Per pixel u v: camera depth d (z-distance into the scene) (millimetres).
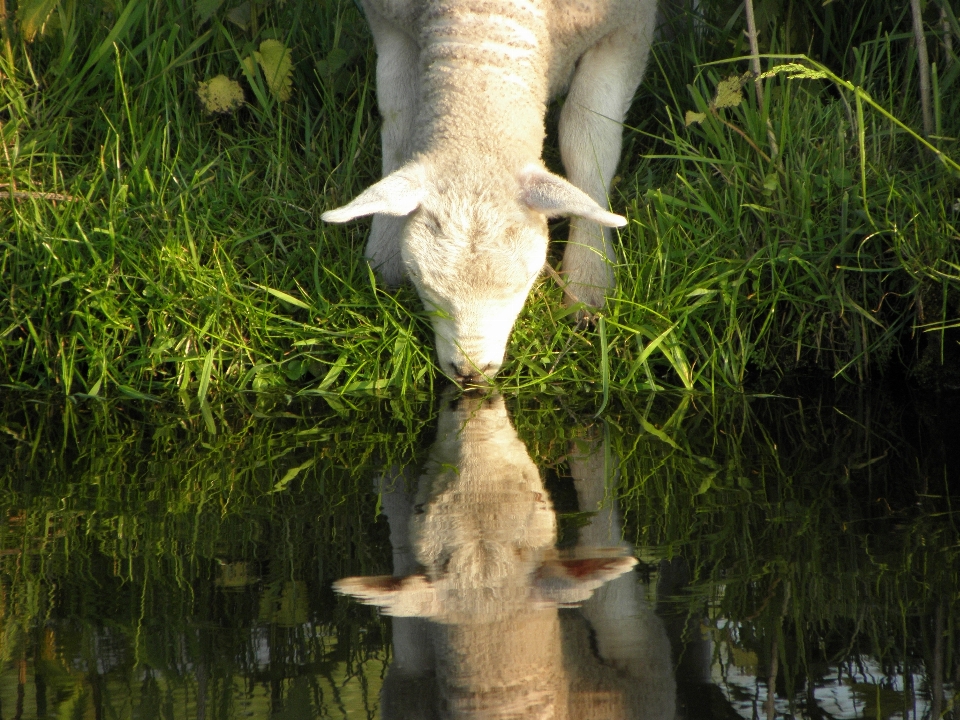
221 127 8391
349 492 4945
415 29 7031
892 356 6820
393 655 3443
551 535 4430
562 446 5594
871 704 3285
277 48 8016
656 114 8500
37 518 4629
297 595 3857
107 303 6656
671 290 6871
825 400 6348
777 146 7422
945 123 7480
